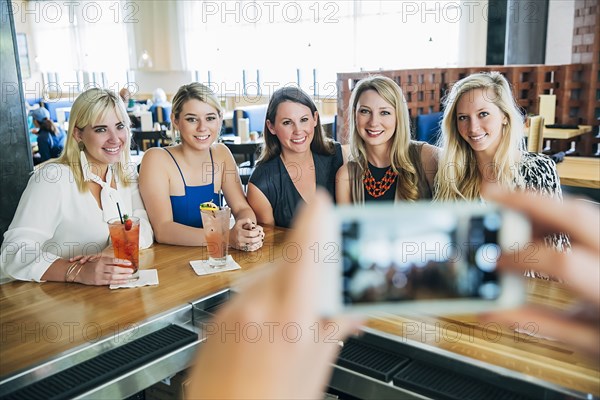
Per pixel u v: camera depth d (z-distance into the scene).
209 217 1.45
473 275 0.32
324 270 0.23
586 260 0.25
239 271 1.45
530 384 0.85
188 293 1.30
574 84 5.62
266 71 8.52
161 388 1.25
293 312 0.21
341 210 0.31
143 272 1.45
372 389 0.94
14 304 1.26
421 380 0.91
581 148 5.71
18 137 2.87
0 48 2.75
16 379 0.92
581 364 0.90
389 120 1.85
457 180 1.75
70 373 0.97
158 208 1.84
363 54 7.56
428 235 0.32
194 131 1.89
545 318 0.29
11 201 2.88
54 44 11.15
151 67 9.83
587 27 5.57
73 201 1.70
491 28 6.29
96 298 1.28
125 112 1.81
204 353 0.21
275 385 0.20
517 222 0.30
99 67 10.60
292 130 1.94
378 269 0.31
